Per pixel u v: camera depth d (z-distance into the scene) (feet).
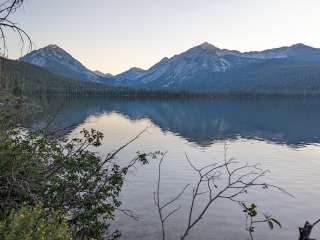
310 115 625.41
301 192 147.95
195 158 226.58
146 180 151.84
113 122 469.16
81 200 44.39
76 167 44.47
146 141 308.60
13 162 36.63
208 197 131.95
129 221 99.96
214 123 498.69
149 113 655.35
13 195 37.35
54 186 41.39
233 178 166.30
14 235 23.97
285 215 118.52
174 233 95.55
